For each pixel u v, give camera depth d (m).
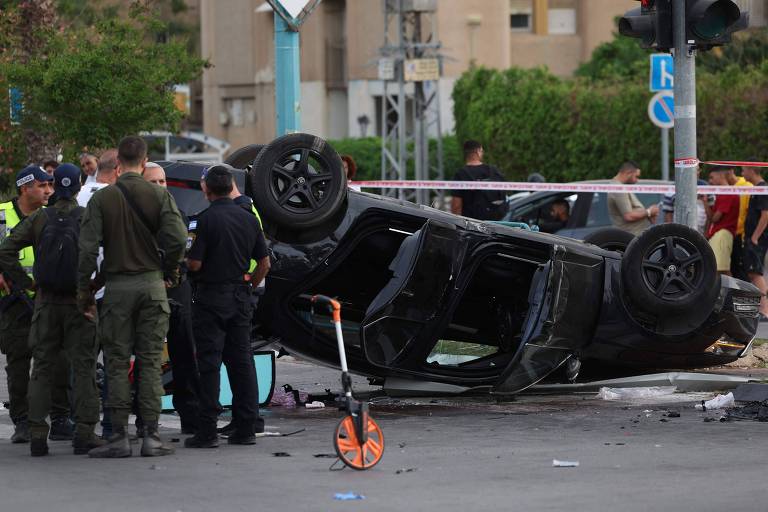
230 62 121.25
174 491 15.76
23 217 20.53
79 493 15.71
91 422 18.75
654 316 23.86
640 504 14.73
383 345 22.64
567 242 24.03
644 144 67.56
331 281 24.75
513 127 73.44
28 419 18.80
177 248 18.33
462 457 18.05
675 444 19.03
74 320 18.70
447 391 23.81
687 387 25.12
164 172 22.34
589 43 116.94
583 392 25.08
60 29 38.81
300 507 14.74
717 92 62.47
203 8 123.00
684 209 27.27
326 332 24.16
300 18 30.28
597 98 69.62
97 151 36.94
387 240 24.00
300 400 24.28
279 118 30.61
